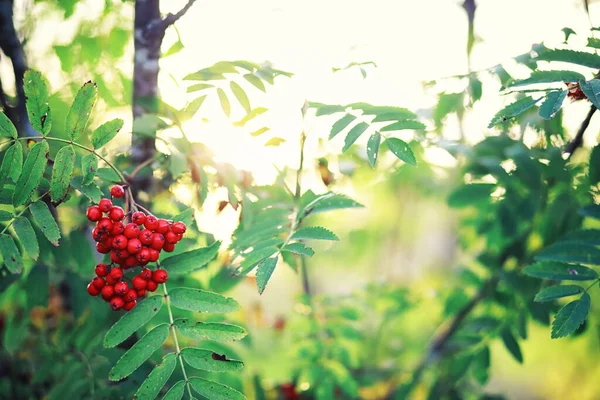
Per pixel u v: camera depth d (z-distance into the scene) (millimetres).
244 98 672
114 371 562
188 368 691
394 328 1098
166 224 597
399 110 642
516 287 804
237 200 711
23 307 800
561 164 764
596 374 1279
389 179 1035
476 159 815
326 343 859
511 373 1541
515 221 800
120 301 588
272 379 897
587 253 627
